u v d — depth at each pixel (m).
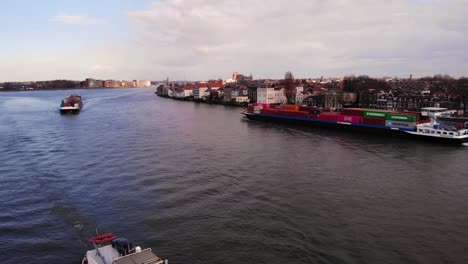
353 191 58.28
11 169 70.00
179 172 68.31
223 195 55.69
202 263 35.94
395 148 95.50
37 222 45.62
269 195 55.88
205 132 120.38
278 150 91.00
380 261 36.50
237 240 40.75
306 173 68.75
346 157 83.38
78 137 106.81
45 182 61.59
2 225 44.72
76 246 39.50
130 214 48.06
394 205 52.22
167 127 130.88
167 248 38.94
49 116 166.62
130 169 70.25
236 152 87.62
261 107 164.62
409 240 41.34
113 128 126.50
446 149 94.38
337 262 36.12
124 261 28.80
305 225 44.94
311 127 137.12
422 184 62.31
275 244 39.81
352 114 130.62
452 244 40.53
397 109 183.75
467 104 165.25
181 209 49.88
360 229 44.06
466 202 53.56
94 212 48.75
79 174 66.62
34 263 36.19
